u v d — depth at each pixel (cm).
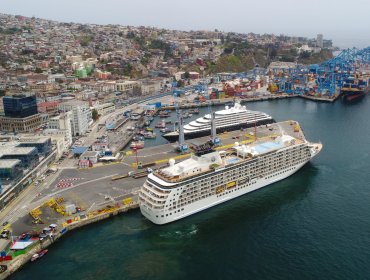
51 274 12206
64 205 16012
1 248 13138
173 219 15100
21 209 15862
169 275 12125
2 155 18312
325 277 11731
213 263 12700
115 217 15562
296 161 19475
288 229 14575
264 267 12375
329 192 17688
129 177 19100
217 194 16338
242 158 17538
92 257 13050
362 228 14400
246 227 14838
